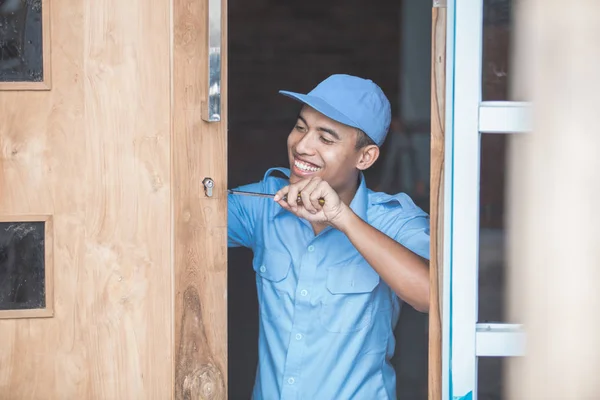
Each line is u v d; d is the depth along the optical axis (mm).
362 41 8422
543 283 1815
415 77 7262
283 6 8406
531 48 1824
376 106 2473
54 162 2113
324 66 8469
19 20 2084
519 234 1872
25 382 2143
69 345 2150
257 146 8438
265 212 2592
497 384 2131
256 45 8438
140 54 2125
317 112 2455
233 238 2650
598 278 1784
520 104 2033
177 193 2145
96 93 2117
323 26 8414
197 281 2170
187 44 2123
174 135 2135
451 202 2074
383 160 6723
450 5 2041
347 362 2465
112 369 2170
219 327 2186
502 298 2104
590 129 1776
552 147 1793
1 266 2117
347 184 2551
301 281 2482
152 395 2186
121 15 2113
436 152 2092
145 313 2170
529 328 1841
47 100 2104
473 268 2086
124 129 2131
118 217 2143
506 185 2068
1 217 2098
